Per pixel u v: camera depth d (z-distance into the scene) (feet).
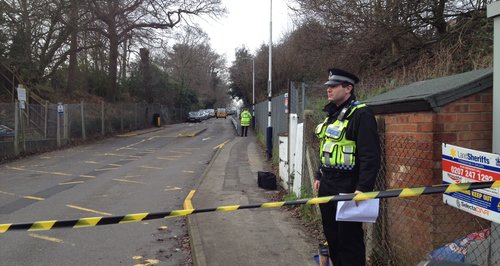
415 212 12.97
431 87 13.74
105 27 102.63
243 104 206.80
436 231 12.14
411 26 42.29
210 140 87.76
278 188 34.81
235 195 32.17
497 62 11.01
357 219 11.62
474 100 12.18
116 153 64.80
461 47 34.42
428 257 11.79
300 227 22.12
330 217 12.75
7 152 57.67
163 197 32.81
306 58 72.90
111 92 122.93
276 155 49.47
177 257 19.31
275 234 20.97
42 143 67.56
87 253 19.84
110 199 32.07
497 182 9.30
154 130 120.47
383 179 14.66
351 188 12.01
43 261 18.76
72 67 109.09
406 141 13.28
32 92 87.71
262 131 85.25
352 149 11.88
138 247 20.72
